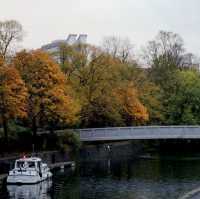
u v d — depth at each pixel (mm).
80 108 97375
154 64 143125
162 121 125625
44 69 89562
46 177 79312
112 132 103562
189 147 133750
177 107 127375
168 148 133875
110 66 107250
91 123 109125
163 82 133625
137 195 68062
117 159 108625
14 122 93625
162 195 68000
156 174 85625
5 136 87188
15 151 90562
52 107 89625
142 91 122188
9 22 92750
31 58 90062
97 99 104812
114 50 135250
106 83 105438
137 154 120375
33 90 88750
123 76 117688
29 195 67875
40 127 98875
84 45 106000
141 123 116125
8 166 81750
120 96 109875
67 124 98875
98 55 105812
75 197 66750
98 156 108375
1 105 81375
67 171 88875
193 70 142875
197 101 127688
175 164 99062
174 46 149625
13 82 81625
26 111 87750
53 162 92625
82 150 103000
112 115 106875
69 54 104375
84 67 104062
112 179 80562
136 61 136750
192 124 125750
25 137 93875
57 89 90062
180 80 130500
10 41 92688
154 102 122938
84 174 85438
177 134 103125
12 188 72875
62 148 95312
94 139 103250
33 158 78500
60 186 74438
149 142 133625
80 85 103125
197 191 69062
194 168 92688
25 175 75312
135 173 86625
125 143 121062
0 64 81812
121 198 66312
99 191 70688
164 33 150125
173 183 76750
